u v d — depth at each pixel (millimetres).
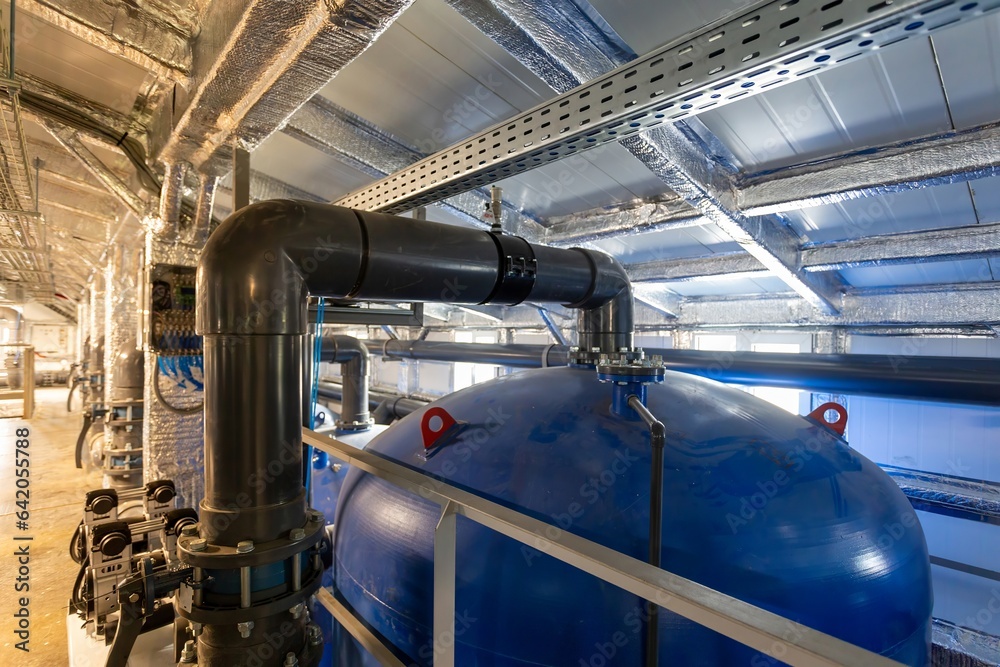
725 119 1531
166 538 1418
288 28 1048
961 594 2479
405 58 1662
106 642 1562
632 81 1070
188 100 1481
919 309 2428
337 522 1438
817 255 2201
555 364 3188
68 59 1952
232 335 997
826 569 936
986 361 1721
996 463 2338
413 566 1096
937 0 674
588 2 1225
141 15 1327
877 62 1241
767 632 499
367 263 1146
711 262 2678
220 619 976
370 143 2115
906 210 1839
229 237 1011
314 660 1107
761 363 2289
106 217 3748
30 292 7617
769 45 847
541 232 2705
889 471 2494
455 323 5578
